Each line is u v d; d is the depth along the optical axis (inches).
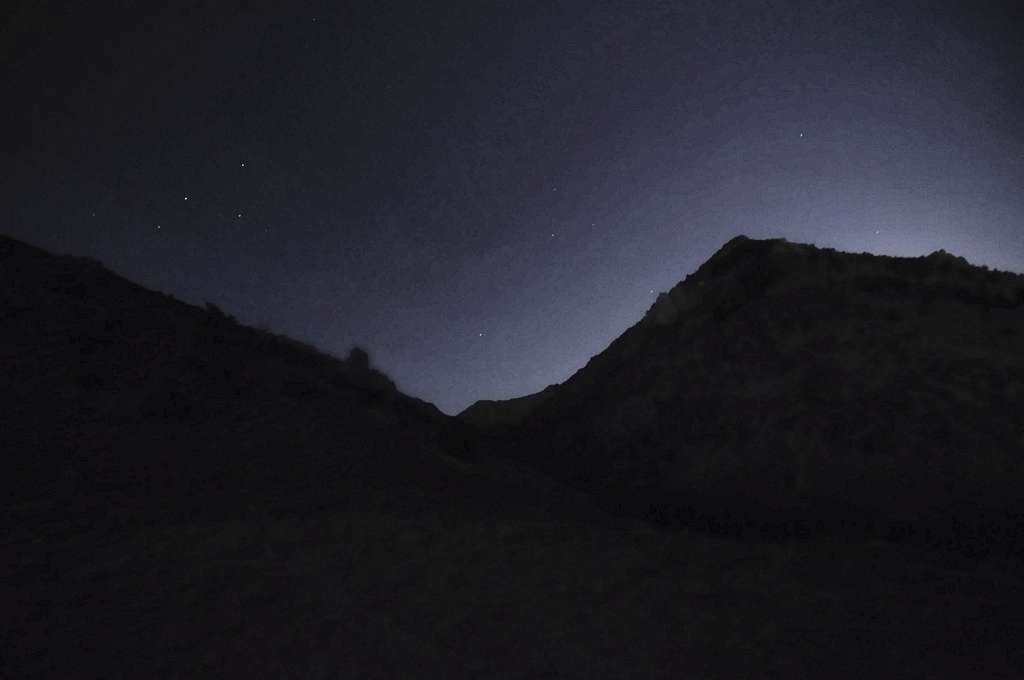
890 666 234.5
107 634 223.6
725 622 272.4
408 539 354.6
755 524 571.5
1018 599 325.1
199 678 199.5
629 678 217.2
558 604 281.3
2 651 207.2
